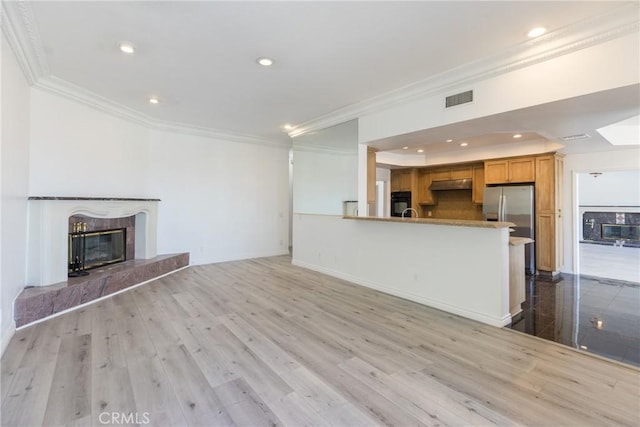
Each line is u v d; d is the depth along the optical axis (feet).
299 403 6.37
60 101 12.71
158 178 18.38
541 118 10.73
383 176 26.55
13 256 9.49
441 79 11.44
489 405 6.33
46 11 7.83
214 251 20.86
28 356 8.11
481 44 9.30
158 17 8.09
